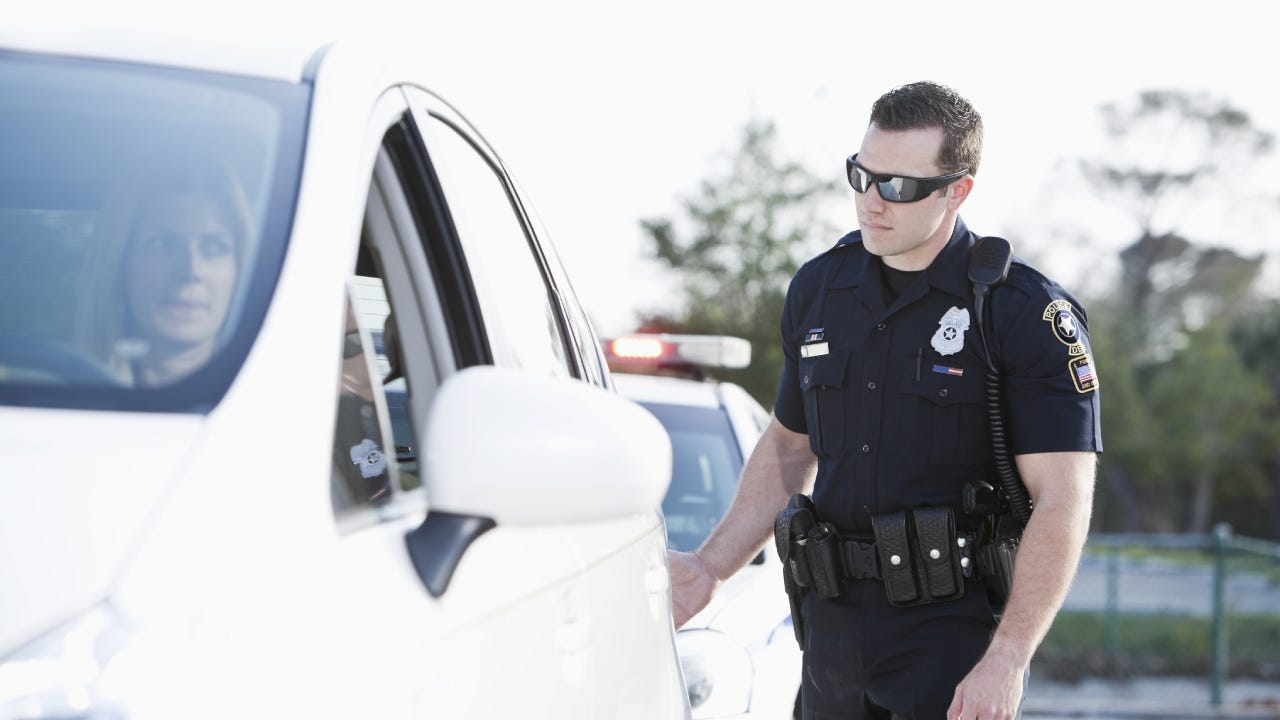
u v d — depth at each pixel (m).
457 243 2.56
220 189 2.05
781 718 5.13
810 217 34.47
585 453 1.85
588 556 2.51
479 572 2.04
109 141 2.15
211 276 1.90
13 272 1.96
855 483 4.26
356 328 2.45
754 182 34.69
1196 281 99.25
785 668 5.22
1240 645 27.52
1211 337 87.75
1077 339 4.03
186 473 1.60
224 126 2.16
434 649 1.83
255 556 1.59
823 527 4.29
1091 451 4.04
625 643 2.64
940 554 4.13
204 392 1.74
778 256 33.69
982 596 4.20
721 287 33.84
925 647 4.20
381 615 1.74
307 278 1.89
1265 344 93.12
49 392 1.74
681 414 6.46
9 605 1.45
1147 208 99.75
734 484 6.23
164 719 1.43
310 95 2.25
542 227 3.48
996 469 4.21
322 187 2.03
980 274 4.11
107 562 1.50
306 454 1.71
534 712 2.11
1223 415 85.12
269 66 2.32
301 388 1.76
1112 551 30.59
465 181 2.78
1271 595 29.28
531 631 2.16
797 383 4.54
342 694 1.61
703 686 4.97
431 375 2.42
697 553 4.53
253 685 1.51
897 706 4.23
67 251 2.00
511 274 2.94
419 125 2.54
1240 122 98.56
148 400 1.74
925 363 4.16
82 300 1.92
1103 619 29.12
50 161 2.12
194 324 1.84
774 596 5.45
